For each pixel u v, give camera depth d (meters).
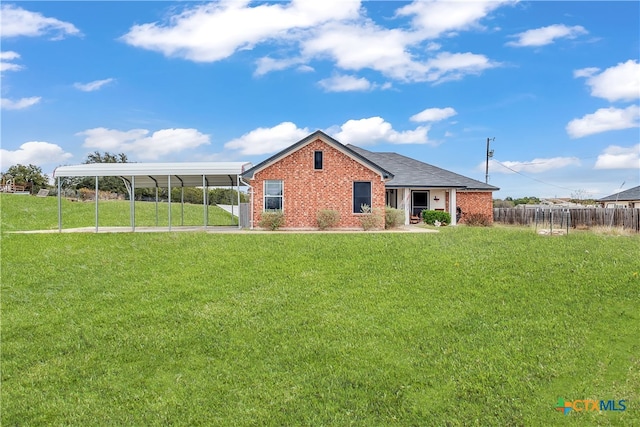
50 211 32.81
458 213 30.59
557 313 9.32
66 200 39.25
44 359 7.89
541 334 8.32
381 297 10.53
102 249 16.36
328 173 21.67
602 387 6.55
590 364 7.20
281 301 10.35
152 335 8.68
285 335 8.55
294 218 21.67
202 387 6.86
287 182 21.61
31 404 6.52
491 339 8.16
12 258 15.12
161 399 6.56
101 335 8.75
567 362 7.26
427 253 14.48
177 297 10.80
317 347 8.01
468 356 7.54
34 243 17.59
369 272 12.55
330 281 11.78
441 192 29.38
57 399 6.63
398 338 8.30
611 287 10.72
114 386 6.95
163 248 16.20
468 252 14.52
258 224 21.69
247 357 7.75
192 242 17.06
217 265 13.57
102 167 21.03
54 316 9.77
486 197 31.09
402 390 6.61
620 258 13.20
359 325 8.91
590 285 10.91
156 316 9.60
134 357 7.86
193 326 9.04
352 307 9.93
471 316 9.26
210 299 10.62
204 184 22.50
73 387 6.98
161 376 7.24
